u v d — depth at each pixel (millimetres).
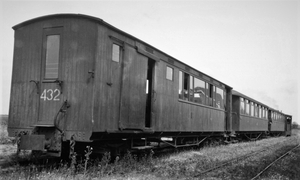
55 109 7219
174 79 11117
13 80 7938
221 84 16781
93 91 6879
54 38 7527
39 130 7234
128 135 8508
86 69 7031
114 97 7656
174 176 7293
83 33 7195
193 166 8898
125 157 8445
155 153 11414
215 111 15500
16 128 7703
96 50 7047
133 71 8492
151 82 10164
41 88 7469
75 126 6934
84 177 6223
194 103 12781
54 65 7445
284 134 39031
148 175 7238
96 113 6953
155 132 9969
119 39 7883
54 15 7430
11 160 7812
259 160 11094
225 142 17797
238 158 11156
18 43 7996
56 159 8211
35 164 7527
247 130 21609
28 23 7879
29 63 7746
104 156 7547
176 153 11766
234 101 19922
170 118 10688
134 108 8523
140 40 8789
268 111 30344
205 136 15023
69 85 7148
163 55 10344
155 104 9719
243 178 7648
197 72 13375
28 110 7586
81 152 7621
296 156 13242
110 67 7527
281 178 8125
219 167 9000
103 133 7324
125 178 6754
